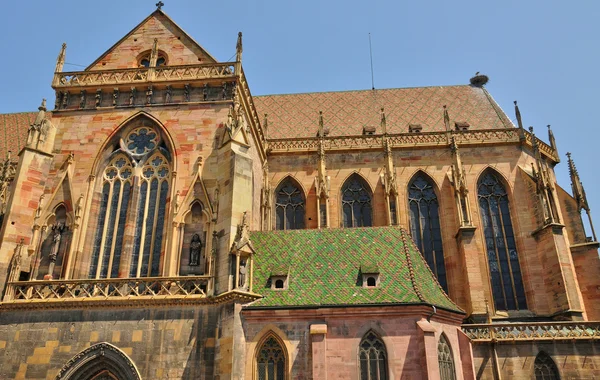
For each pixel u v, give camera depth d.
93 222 46.97
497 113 74.44
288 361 37.94
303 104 80.00
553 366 47.53
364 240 47.56
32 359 39.31
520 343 48.53
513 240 61.72
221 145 47.16
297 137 70.62
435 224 63.41
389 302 39.00
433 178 64.88
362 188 66.19
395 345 37.84
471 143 65.88
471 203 63.28
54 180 48.28
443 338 40.69
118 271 44.97
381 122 72.31
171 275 43.06
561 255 56.84
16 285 42.28
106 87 51.53
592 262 60.34
